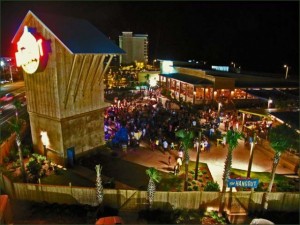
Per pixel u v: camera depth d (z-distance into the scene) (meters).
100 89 27.25
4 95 60.88
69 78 23.08
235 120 36.41
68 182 22.03
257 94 45.69
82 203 18.81
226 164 18.42
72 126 25.05
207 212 18.81
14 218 17.42
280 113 29.91
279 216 18.62
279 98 42.81
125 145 28.19
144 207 18.66
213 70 61.53
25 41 23.00
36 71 23.14
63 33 22.78
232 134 18.52
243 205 18.98
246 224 18.06
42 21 22.19
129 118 36.91
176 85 60.38
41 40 22.38
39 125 26.34
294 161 24.67
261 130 31.75
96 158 26.62
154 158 26.75
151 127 34.19
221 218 18.30
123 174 23.53
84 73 24.55
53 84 23.25
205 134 32.66
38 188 18.98
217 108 45.69
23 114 44.22
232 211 18.95
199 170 24.44
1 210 15.30
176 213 18.39
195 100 48.69
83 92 25.28
